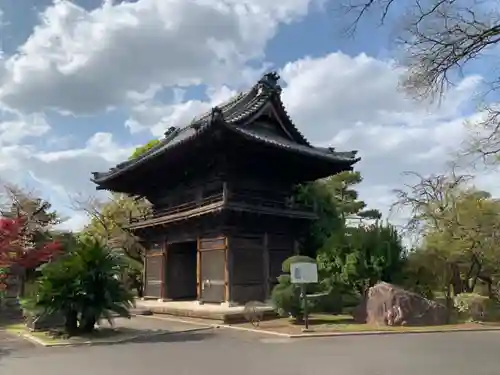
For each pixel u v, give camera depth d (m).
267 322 20.11
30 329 18.66
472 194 27.30
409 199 29.61
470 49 7.79
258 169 26.55
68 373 10.41
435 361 11.60
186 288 30.03
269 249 25.81
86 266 16.75
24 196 35.72
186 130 33.09
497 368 10.75
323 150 28.61
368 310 19.97
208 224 25.33
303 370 10.53
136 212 41.28
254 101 27.80
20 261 23.36
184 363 11.46
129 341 15.46
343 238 23.23
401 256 23.41
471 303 21.67
